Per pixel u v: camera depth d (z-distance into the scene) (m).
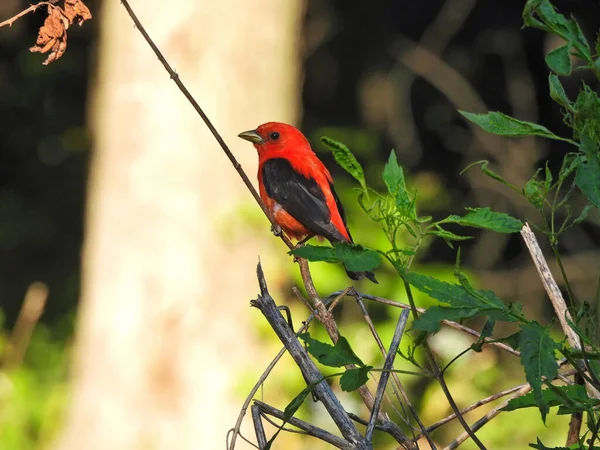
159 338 12.83
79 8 4.34
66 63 24.70
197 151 12.76
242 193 12.80
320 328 11.96
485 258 21.34
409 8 25.31
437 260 21.47
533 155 22.52
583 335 2.94
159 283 12.80
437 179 22.42
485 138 23.17
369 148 19.69
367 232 12.30
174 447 12.77
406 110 24.69
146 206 12.83
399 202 3.23
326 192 8.81
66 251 23.23
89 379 13.15
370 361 11.18
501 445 12.12
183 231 12.73
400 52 24.98
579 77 18.78
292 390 12.23
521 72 23.77
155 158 12.78
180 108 12.76
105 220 13.05
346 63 25.48
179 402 12.77
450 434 11.99
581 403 2.98
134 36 12.80
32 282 22.30
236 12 12.73
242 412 3.66
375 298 3.98
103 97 13.12
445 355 10.89
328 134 19.58
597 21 20.58
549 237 3.07
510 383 13.50
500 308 2.83
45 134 24.66
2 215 23.41
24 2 24.61
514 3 24.38
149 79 12.78
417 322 2.80
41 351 15.47
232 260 12.65
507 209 22.70
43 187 24.27
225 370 12.63
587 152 2.79
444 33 24.38
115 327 12.95
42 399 13.93
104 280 13.05
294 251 2.84
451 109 24.53
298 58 13.60
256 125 12.95
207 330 12.69
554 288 3.64
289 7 13.06
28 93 24.81
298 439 11.71
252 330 12.60
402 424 10.93
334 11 25.17
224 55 12.76
